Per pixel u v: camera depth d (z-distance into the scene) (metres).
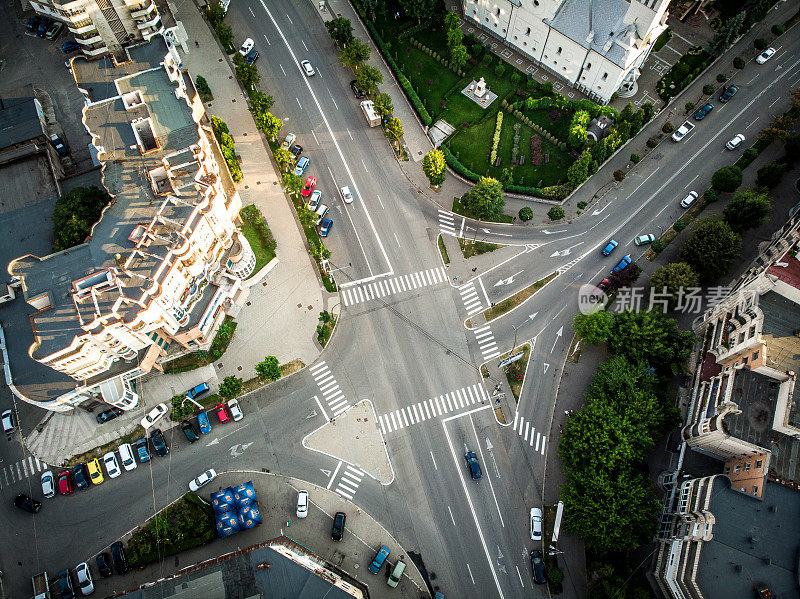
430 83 149.12
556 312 125.75
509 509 110.38
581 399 118.50
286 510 110.31
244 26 155.38
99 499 110.44
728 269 123.06
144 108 116.00
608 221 133.62
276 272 129.25
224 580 93.25
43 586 104.06
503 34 151.38
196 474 112.56
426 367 121.25
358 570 106.12
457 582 105.50
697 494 98.38
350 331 124.19
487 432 116.12
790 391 96.19
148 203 108.94
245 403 118.12
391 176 138.88
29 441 114.19
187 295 112.94
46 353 98.69
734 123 141.88
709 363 112.75
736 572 90.62
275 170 138.62
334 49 153.12
